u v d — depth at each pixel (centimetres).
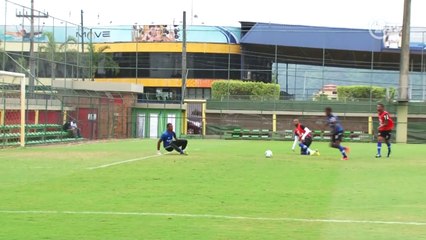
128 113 4994
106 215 996
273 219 967
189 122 5169
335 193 1291
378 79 6500
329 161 2206
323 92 6091
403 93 4469
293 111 4966
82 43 4975
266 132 4691
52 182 1443
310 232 863
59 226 898
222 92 5828
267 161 2166
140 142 3809
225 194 1261
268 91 5778
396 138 4509
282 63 6744
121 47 6938
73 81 4734
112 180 1496
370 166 1989
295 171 1784
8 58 3725
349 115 4878
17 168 1800
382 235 845
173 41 6881
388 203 1148
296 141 2912
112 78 6912
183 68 5478
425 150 3166
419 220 963
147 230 873
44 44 4316
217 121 5019
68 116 4066
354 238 823
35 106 3684
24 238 812
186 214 1010
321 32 6091
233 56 6869
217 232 861
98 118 4441
